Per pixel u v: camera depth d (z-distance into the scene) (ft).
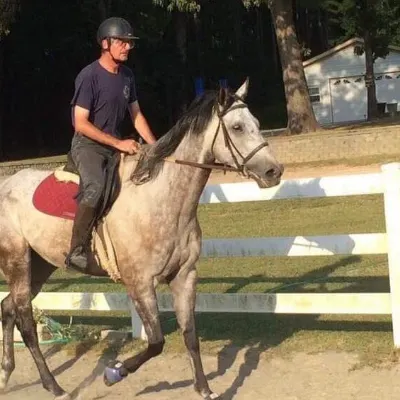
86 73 18.63
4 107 147.23
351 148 72.02
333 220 44.29
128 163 18.75
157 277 18.13
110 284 34.35
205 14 167.94
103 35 18.61
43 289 34.27
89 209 18.15
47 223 19.83
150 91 151.64
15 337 26.37
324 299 22.16
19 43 139.54
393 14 125.18
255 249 24.12
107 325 27.63
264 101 172.65
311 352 22.22
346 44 137.08
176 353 23.39
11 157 140.67
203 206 54.29
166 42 155.74
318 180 22.80
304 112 88.84
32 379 22.52
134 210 18.06
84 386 21.26
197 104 18.04
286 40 88.63
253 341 23.85
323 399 18.56
